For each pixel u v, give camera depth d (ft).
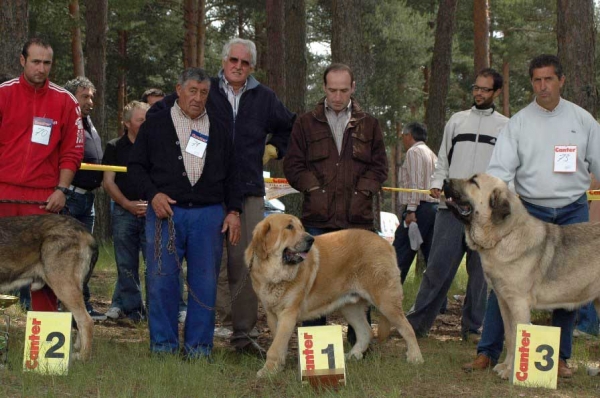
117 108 89.76
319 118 21.01
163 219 19.53
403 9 88.48
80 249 19.40
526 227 18.28
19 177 19.84
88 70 49.34
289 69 46.98
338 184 20.90
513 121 19.62
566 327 19.29
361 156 20.93
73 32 59.41
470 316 24.38
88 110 25.81
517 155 19.48
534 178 19.36
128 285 25.59
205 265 19.76
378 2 87.04
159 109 21.09
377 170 21.21
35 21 55.31
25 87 19.92
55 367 17.28
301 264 18.89
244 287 20.90
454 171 23.65
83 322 19.24
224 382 17.74
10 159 19.86
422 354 21.49
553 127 19.13
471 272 24.09
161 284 19.54
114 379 17.11
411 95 96.37
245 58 20.89
